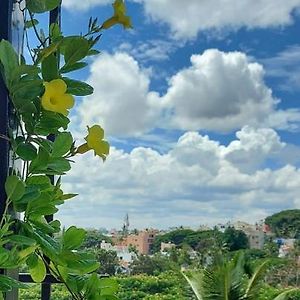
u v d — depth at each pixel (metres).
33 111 1.26
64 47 1.31
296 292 7.03
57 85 1.23
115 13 1.33
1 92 1.24
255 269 7.07
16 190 1.18
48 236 1.28
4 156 1.24
